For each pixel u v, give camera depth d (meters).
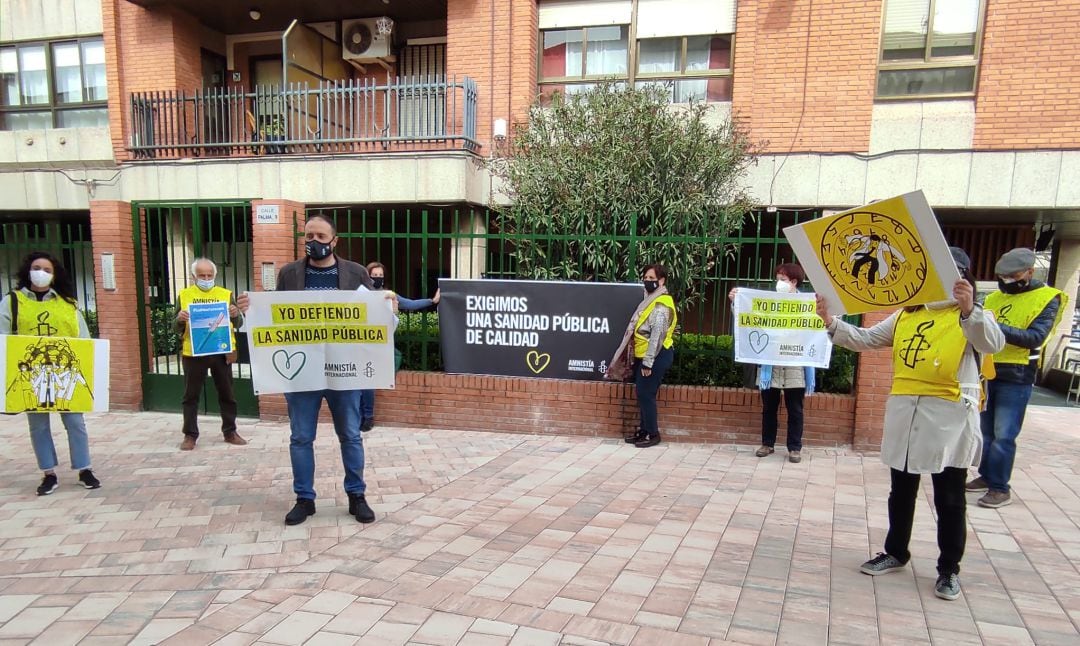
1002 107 8.48
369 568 3.69
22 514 4.50
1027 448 6.52
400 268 12.23
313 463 4.43
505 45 9.92
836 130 8.98
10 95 12.21
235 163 9.98
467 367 6.80
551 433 6.67
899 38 8.85
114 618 3.16
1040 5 8.27
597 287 6.40
